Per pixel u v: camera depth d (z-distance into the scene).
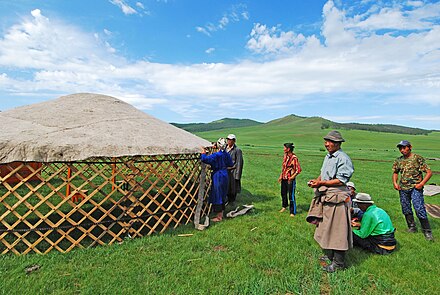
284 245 4.80
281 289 3.47
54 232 4.88
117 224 5.41
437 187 11.82
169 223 5.68
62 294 3.22
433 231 5.80
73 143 4.64
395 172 5.82
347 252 4.57
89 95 7.55
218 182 6.02
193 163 6.39
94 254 4.27
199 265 4.01
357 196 4.97
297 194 9.46
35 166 6.47
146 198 7.14
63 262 3.99
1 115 6.01
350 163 3.76
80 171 4.70
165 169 5.58
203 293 3.30
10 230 4.29
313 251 4.58
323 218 3.94
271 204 7.75
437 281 3.75
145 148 5.21
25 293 3.19
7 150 4.26
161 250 4.49
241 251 4.54
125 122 6.18
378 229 4.53
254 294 3.32
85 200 4.65
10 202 6.61
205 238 5.01
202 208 6.45
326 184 3.82
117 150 4.88
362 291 3.52
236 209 6.82
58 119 5.73
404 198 5.61
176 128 7.85
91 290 3.25
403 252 4.63
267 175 14.45
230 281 3.60
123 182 6.47
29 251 4.32
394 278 3.80
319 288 3.48
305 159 26.55
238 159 7.31
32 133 4.79
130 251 4.38
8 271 3.65
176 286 3.42
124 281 3.48
